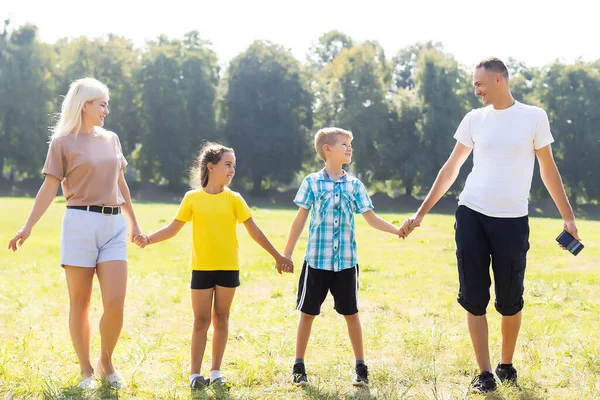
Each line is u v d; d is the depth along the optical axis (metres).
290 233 5.14
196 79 63.03
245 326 6.77
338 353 5.77
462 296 4.96
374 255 14.52
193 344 4.89
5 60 60.28
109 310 4.81
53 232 19.25
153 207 36.97
